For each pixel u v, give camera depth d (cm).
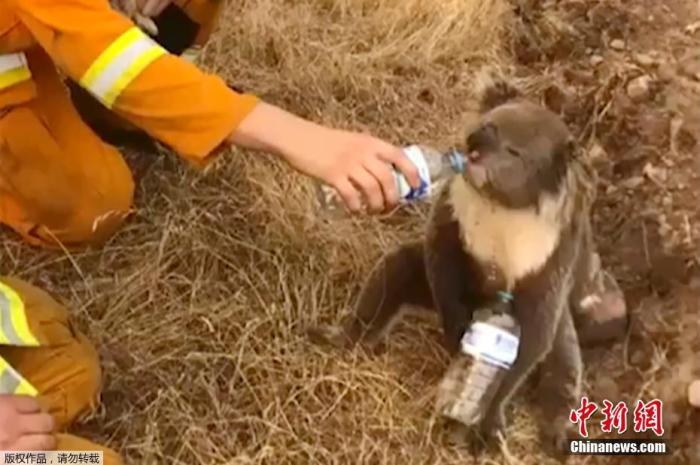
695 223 233
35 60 214
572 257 203
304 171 189
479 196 198
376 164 187
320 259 227
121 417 210
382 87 253
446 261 206
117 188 224
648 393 216
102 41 188
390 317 217
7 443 187
